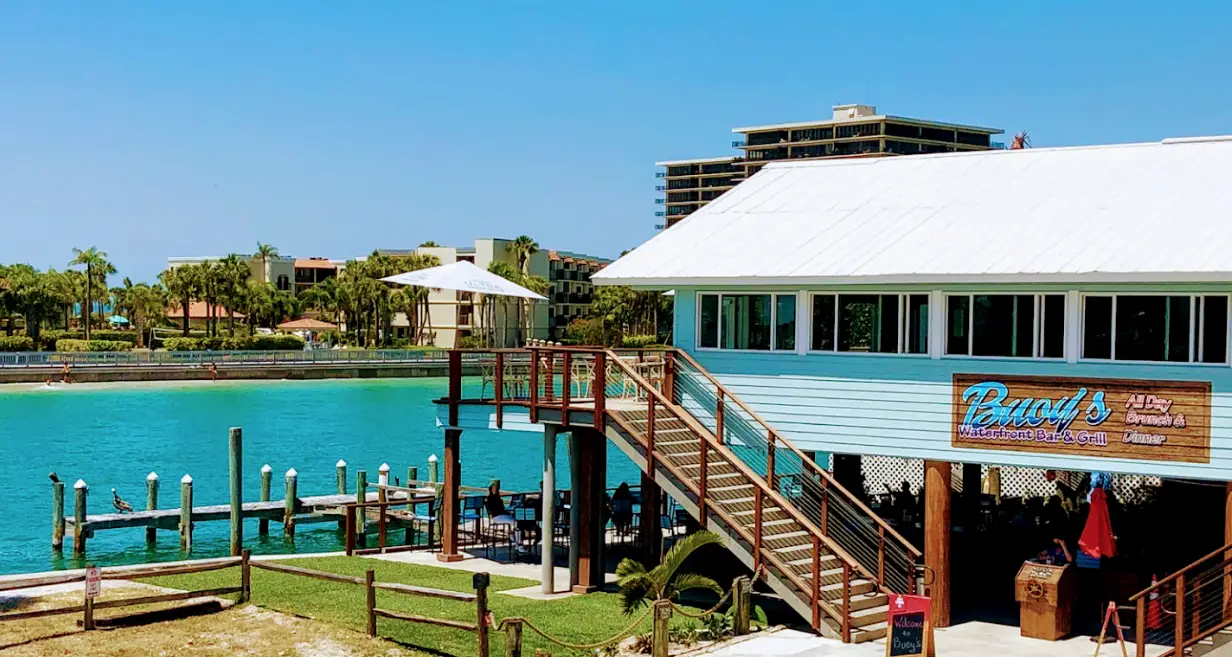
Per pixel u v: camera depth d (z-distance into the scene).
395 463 56.72
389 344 152.62
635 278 25.25
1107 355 21.61
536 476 52.41
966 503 29.83
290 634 20.25
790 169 30.48
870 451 23.70
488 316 155.50
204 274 151.38
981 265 22.09
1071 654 20.56
